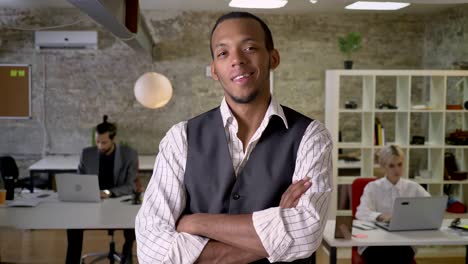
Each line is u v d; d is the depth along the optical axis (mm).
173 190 1354
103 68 7887
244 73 1282
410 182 4402
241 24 1287
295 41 8000
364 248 4055
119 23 3783
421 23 8086
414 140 6793
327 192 1306
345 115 8102
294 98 8055
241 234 1250
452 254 5656
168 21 7898
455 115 7223
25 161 7895
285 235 1227
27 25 7754
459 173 6777
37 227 3693
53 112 7887
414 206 3693
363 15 8008
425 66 8094
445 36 7531
